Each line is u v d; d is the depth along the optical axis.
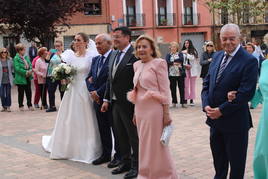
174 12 37.72
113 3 34.88
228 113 4.38
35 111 12.16
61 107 6.79
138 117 4.94
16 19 23.22
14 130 9.29
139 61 5.11
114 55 5.76
